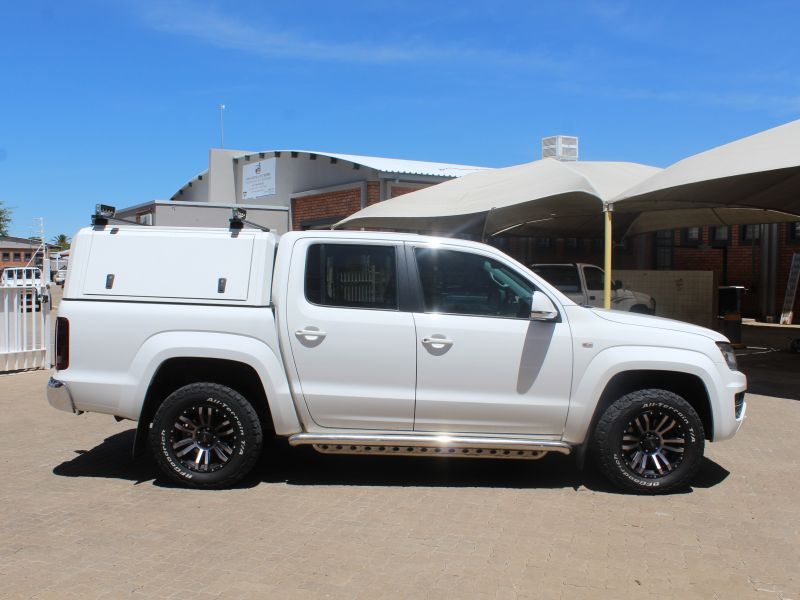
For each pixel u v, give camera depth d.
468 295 5.57
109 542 4.47
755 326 21.53
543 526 4.86
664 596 3.86
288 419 5.46
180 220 14.61
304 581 3.96
